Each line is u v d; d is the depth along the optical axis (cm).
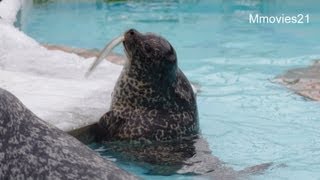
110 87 2042
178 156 1653
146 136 1723
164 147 1712
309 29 3503
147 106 1748
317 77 2486
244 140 1808
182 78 1814
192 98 1820
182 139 1759
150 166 1590
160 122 1741
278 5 4212
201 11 4053
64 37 3291
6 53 2364
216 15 3912
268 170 1578
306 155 1697
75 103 1844
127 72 1755
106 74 2236
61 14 3928
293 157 1681
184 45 3134
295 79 2472
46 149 903
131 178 959
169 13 3984
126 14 3947
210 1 4381
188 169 1570
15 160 876
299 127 1934
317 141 1811
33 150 893
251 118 2019
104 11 4047
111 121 1739
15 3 3447
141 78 1738
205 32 3434
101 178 924
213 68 2688
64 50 2681
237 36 3338
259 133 1873
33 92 1938
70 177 903
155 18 3822
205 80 2505
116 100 1767
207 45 3130
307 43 3172
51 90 1969
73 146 937
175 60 1762
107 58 2556
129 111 1747
